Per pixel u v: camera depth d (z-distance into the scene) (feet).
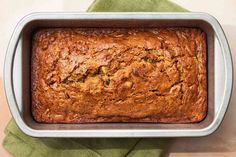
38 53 1.33
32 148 1.43
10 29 1.47
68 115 1.33
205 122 1.33
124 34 1.34
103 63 1.30
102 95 1.31
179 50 1.32
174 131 1.26
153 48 1.31
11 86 1.24
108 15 1.25
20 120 1.24
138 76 1.30
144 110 1.32
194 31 1.34
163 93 1.31
